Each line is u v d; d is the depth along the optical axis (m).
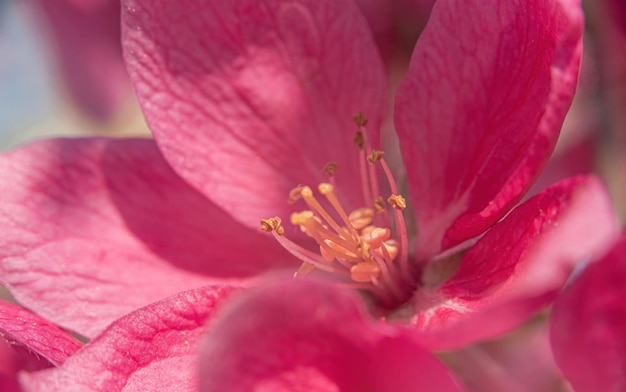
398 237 0.10
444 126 0.10
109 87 0.14
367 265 0.10
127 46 0.10
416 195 0.10
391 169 0.11
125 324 0.09
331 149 0.10
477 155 0.10
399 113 0.10
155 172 0.10
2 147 0.15
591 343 0.08
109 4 0.14
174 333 0.09
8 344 0.10
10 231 0.10
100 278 0.10
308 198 0.10
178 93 0.10
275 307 0.08
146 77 0.10
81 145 0.10
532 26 0.09
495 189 0.10
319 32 0.10
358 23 0.10
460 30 0.10
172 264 0.10
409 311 0.10
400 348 0.09
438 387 0.08
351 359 0.09
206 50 0.10
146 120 0.10
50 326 0.10
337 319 0.08
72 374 0.09
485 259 0.10
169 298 0.09
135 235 0.10
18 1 0.14
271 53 0.10
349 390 0.09
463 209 0.10
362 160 0.10
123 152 0.10
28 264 0.10
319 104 0.10
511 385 0.10
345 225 0.10
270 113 0.10
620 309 0.08
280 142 0.10
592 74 0.12
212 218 0.10
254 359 0.08
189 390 0.09
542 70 0.09
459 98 0.10
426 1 0.12
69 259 0.10
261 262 0.10
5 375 0.09
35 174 0.10
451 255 0.10
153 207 0.10
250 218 0.10
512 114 0.10
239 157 0.10
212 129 0.10
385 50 0.12
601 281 0.08
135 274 0.10
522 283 0.09
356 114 0.10
